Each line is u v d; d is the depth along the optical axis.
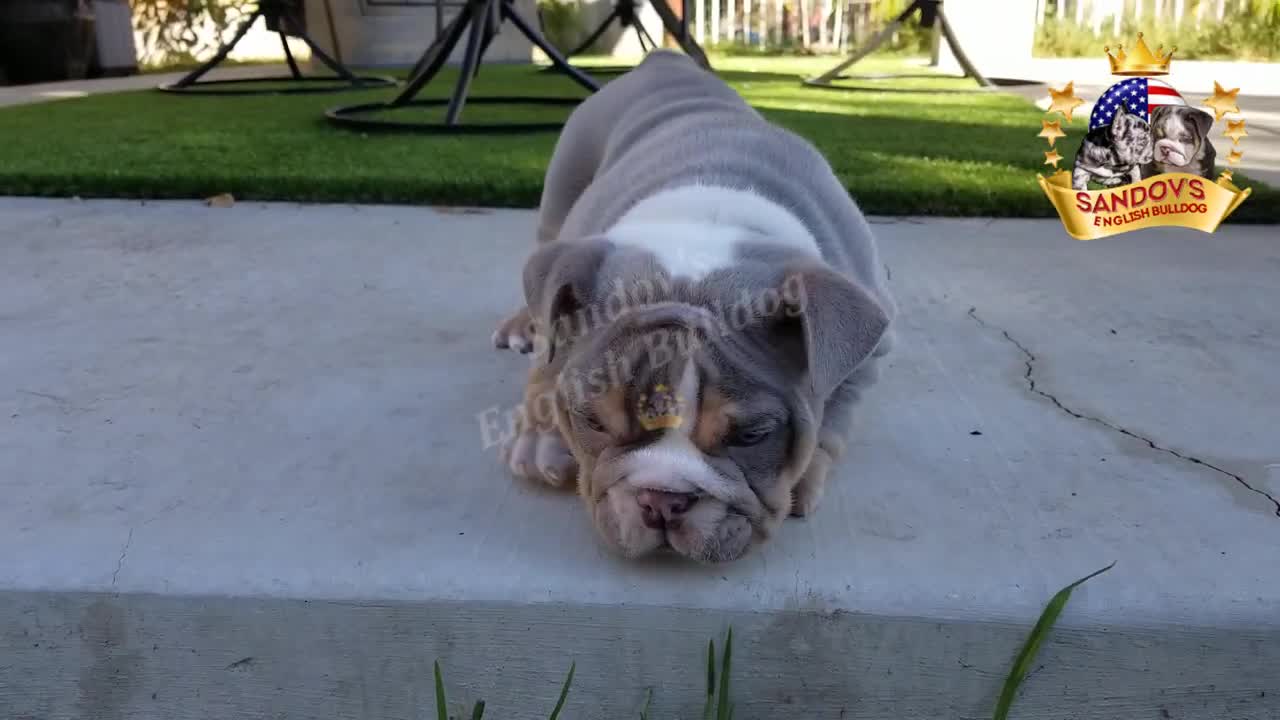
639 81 0.85
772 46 3.96
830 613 0.46
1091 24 3.76
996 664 0.47
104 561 0.48
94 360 0.73
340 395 0.67
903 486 0.56
